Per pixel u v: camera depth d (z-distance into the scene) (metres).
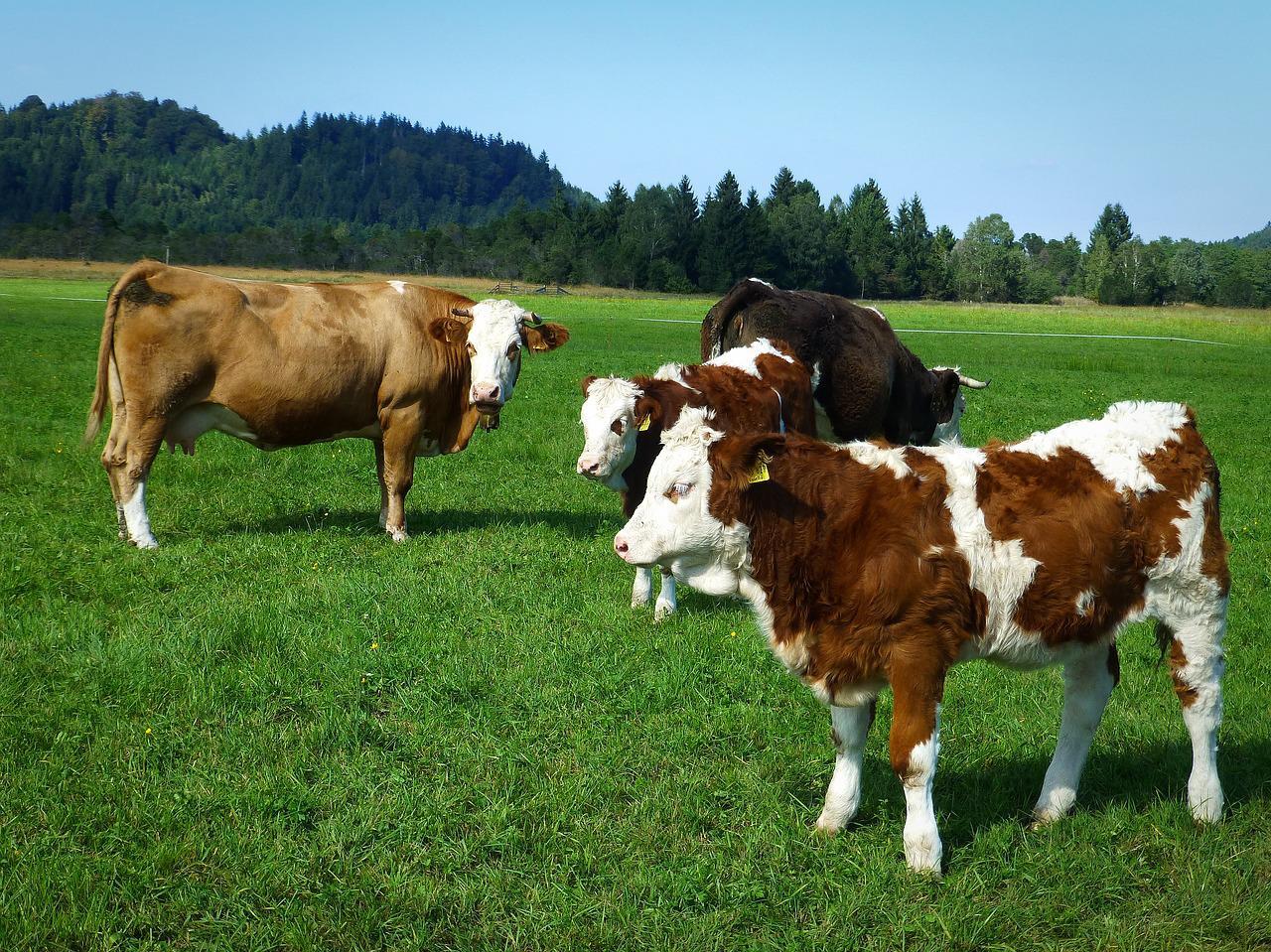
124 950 4.38
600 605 8.79
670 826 5.43
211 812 5.38
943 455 5.16
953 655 4.94
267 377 10.25
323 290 10.71
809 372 10.97
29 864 4.82
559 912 4.66
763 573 5.07
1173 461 5.20
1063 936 4.69
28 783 5.52
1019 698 7.11
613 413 8.12
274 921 4.57
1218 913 4.72
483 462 14.98
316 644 7.52
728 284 128.25
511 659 7.52
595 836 5.29
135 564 9.35
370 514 11.76
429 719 6.49
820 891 4.88
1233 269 141.25
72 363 25.45
